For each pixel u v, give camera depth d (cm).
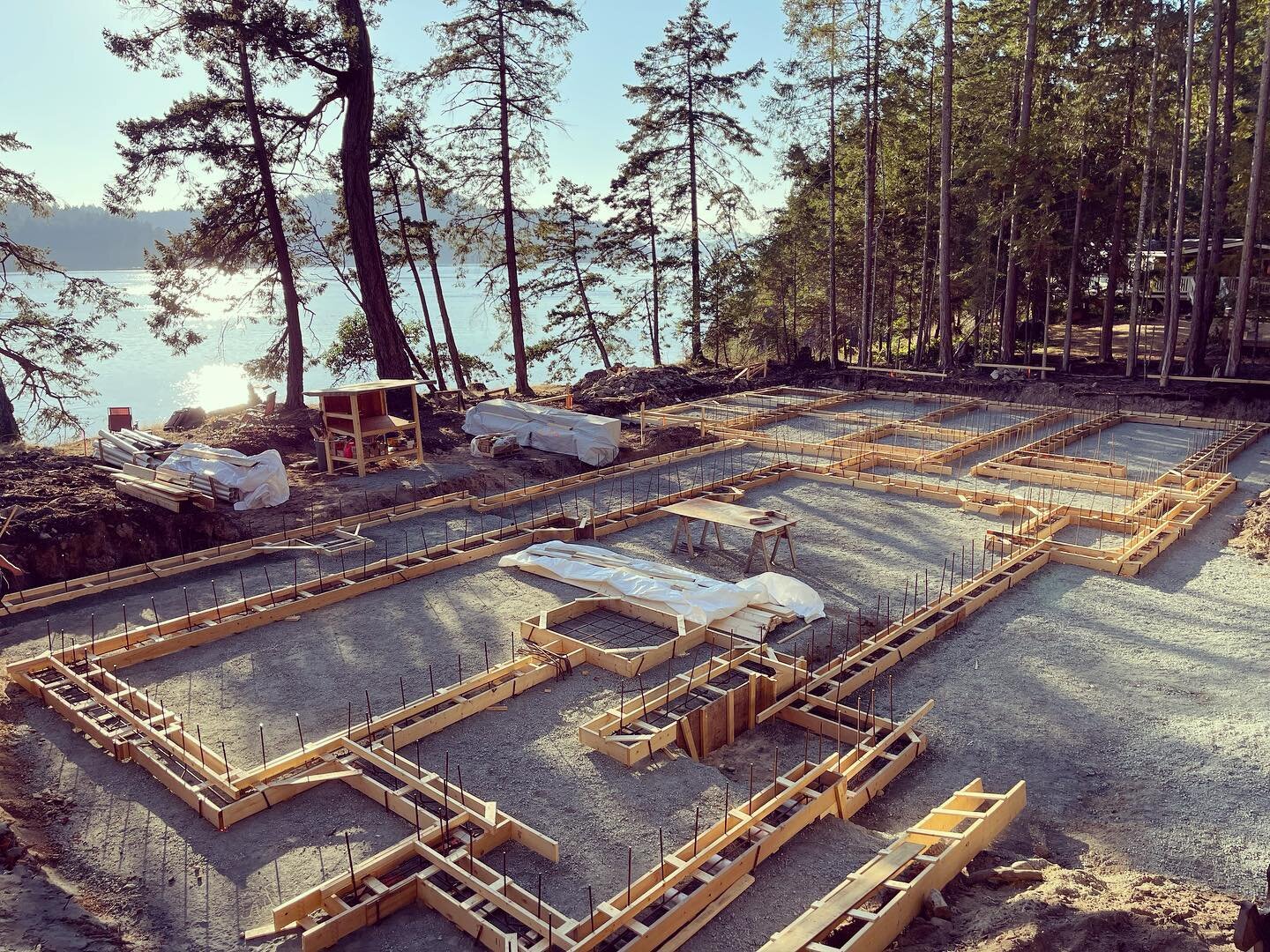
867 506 1430
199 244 1994
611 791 666
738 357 3325
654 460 1717
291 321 1995
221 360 2330
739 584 1011
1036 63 2630
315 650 909
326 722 762
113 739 703
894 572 1136
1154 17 2052
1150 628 960
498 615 1000
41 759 701
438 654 900
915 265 3198
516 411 1834
